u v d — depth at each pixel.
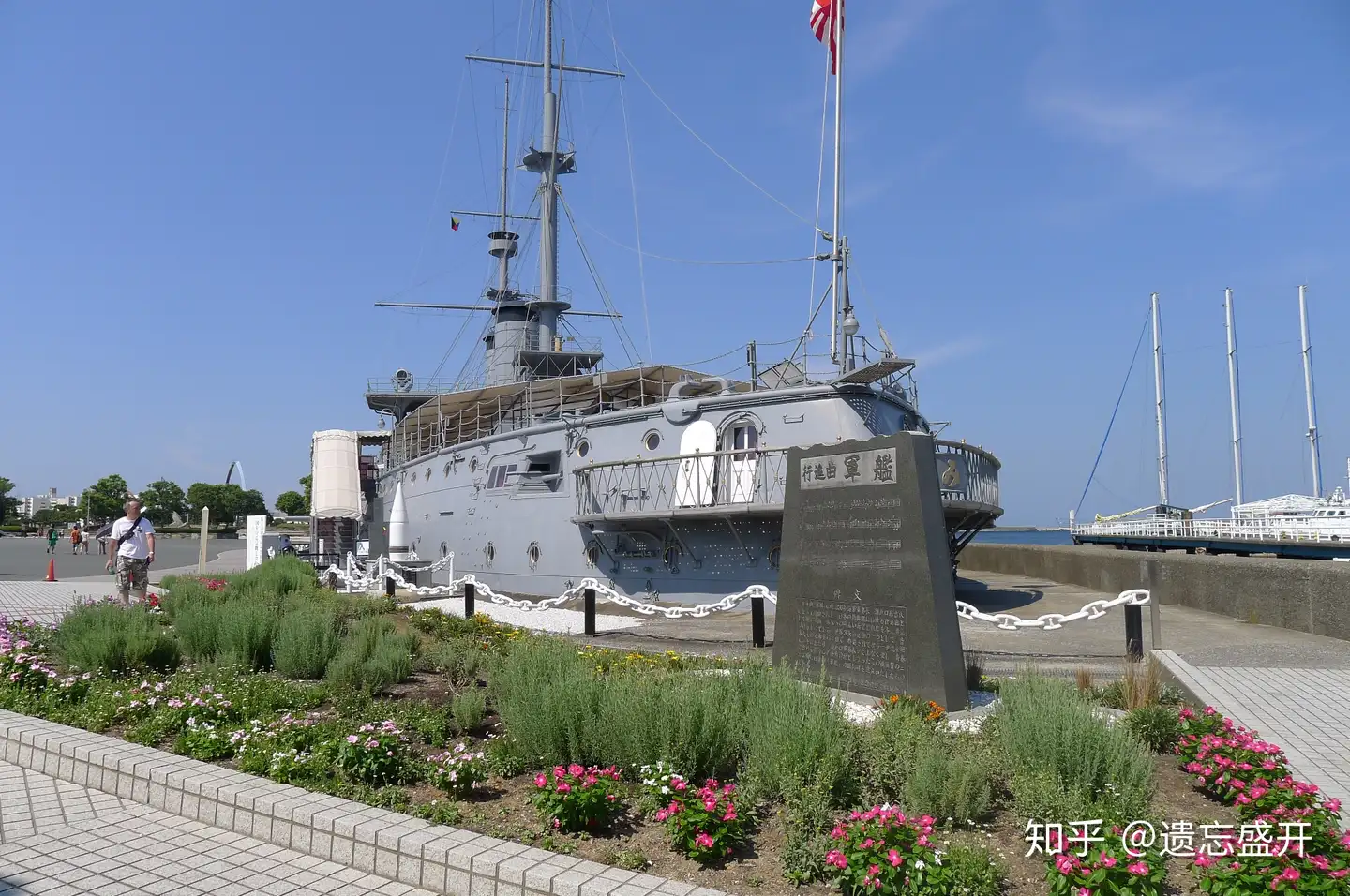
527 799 6.79
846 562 10.55
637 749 7.14
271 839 6.21
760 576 19.05
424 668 12.47
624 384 24.67
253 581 22.12
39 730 8.30
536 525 23.72
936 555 9.62
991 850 5.80
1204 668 11.72
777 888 5.23
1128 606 12.57
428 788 7.05
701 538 19.88
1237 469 53.56
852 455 10.59
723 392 21.58
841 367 19.52
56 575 31.81
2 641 11.34
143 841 6.21
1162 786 7.18
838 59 20.61
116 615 12.91
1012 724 7.34
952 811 6.30
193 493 112.50
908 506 9.80
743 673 9.09
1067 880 4.88
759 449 18.34
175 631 13.33
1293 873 4.67
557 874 5.06
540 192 30.81
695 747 7.12
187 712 8.61
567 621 19.25
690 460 19.16
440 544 28.56
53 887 5.42
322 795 6.45
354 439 35.19
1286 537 30.27
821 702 7.49
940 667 9.27
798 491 11.39
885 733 7.48
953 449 19.62
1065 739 6.69
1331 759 7.95
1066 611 19.16
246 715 8.86
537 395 26.61
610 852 5.65
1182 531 37.50
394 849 5.61
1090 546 29.17
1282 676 11.21
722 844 5.61
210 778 6.82
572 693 7.77
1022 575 31.17
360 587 25.73
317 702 9.98
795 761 6.64
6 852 5.98
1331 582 14.30
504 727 8.59
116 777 7.26
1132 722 8.25
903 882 4.96
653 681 8.33
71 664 11.34
